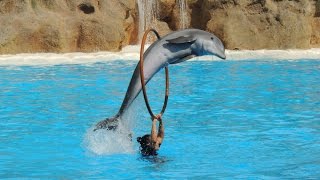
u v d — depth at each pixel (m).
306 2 35.69
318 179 11.20
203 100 20.33
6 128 16.02
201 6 36.75
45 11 32.66
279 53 33.09
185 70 27.36
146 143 13.16
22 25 31.70
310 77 25.22
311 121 16.89
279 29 35.06
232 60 30.81
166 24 37.22
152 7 36.66
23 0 32.38
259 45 34.88
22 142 14.48
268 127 16.12
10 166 12.34
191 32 12.71
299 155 13.11
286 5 35.59
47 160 12.80
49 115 17.72
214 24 35.19
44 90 21.81
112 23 33.06
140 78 12.61
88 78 24.52
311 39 36.81
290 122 16.77
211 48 12.66
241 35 34.75
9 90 21.80
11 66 27.72
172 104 19.67
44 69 26.88
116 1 33.97
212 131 15.69
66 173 11.78
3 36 31.27
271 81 24.20
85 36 32.59
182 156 13.09
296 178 11.29
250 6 35.53
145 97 12.79
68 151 13.55
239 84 23.53
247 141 14.52
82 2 33.22
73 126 16.25
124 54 31.58
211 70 27.30
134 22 36.12
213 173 11.70
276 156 13.03
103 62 29.28
